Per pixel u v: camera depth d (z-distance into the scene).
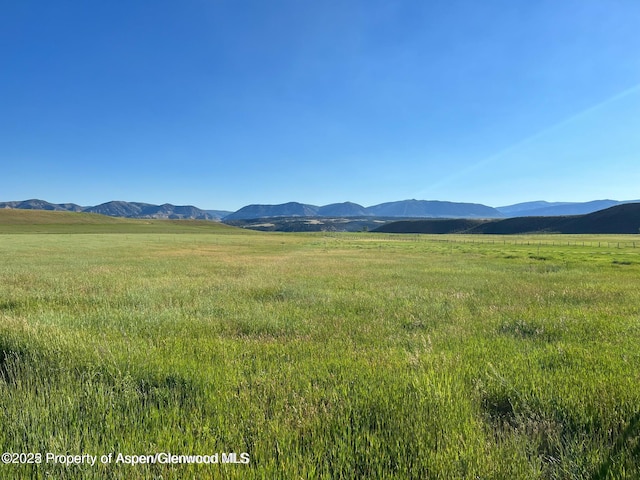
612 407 3.33
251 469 2.47
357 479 2.48
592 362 4.76
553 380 4.02
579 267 24.91
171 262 29.00
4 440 2.80
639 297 11.59
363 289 13.77
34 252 40.50
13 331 5.43
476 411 3.42
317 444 2.80
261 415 3.18
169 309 9.07
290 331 7.10
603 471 2.51
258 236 117.31
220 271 21.42
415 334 6.57
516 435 3.00
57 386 3.83
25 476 2.45
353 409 3.27
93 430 2.93
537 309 9.37
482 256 38.84
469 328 7.31
